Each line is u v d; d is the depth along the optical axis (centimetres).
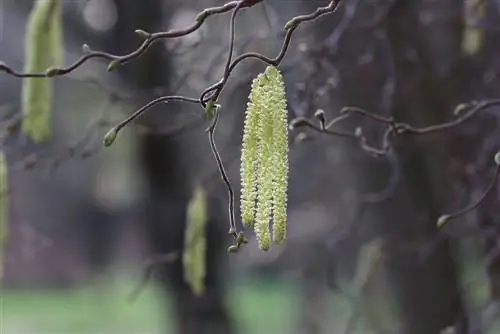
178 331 1029
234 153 656
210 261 1000
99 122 592
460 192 671
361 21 639
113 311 2403
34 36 441
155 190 1012
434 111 679
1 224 489
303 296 1094
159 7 877
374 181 734
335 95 666
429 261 728
